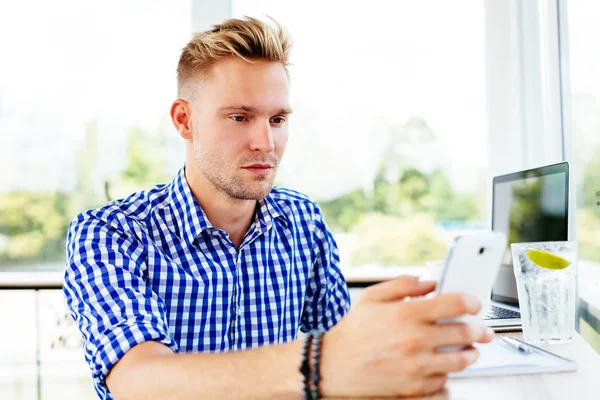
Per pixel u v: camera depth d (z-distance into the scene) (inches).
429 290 24.7
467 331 22.9
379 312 23.5
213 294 46.6
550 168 50.2
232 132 44.7
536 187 52.8
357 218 84.4
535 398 27.2
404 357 22.6
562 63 69.8
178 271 45.4
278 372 24.9
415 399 23.4
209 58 44.9
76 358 83.5
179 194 47.6
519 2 77.4
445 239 83.4
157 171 85.5
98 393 38.4
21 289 81.4
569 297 38.9
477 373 31.4
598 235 54.6
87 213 44.7
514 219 57.2
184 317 45.5
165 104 84.8
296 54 82.7
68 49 84.6
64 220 86.3
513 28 77.9
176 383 26.5
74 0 84.2
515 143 78.7
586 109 59.9
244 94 44.0
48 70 84.8
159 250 45.4
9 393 83.0
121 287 37.9
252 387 25.0
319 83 83.0
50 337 83.1
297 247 53.4
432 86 82.7
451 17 82.0
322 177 83.9
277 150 46.2
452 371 22.9
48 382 83.3
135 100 84.9
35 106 85.2
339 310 56.2
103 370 32.3
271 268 50.5
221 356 27.1
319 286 55.5
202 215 46.4
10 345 82.7
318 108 83.3
